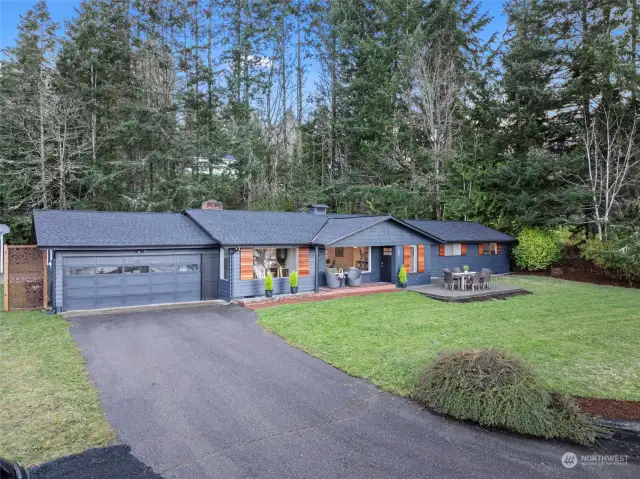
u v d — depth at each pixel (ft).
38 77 89.86
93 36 92.58
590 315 42.73
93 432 18.97
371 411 21.53
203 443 18.17
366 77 102.37
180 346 32.45
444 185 93.76
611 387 24.35
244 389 24.13
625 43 68.69
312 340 33.86
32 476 15.55
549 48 75.41
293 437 18.79
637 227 64.95
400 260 63.87
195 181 94.99
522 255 77.97
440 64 96.73
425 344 32.65
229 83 106.83
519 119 82.07
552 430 19.08
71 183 93.30
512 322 39.93
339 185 104.99
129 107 90.12
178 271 52.54
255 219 62.44
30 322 40.70
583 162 73.41
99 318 42.63
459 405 20.72
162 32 105.91
